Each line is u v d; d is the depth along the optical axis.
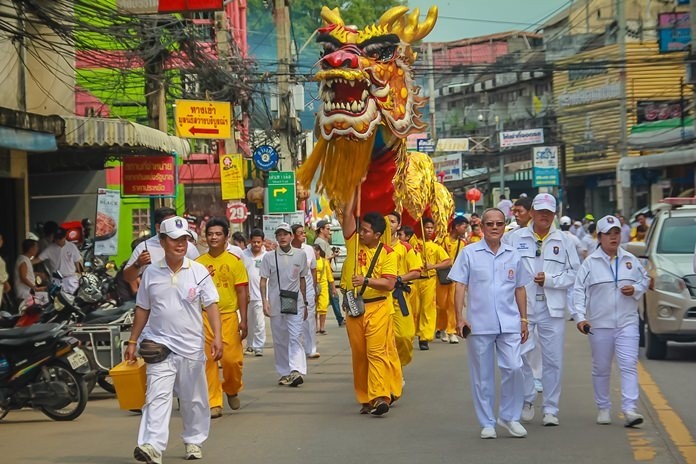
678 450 8.41
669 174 37.22
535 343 10.02
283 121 28.27
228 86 22.75
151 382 8.30
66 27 14.34
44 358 11.27
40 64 19.88
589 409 10.66
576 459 8.15
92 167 24.09
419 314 16.89
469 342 9.23
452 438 9.23
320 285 21.45
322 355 17.20
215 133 23.16
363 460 8.40
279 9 27.69
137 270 11.50
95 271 19.36
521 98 62.78
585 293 9.73
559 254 9.94
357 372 10.95
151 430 8.16
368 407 10.88
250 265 17.28
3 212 19.19
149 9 21.42
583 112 53.66
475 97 67.31
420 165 16.33
